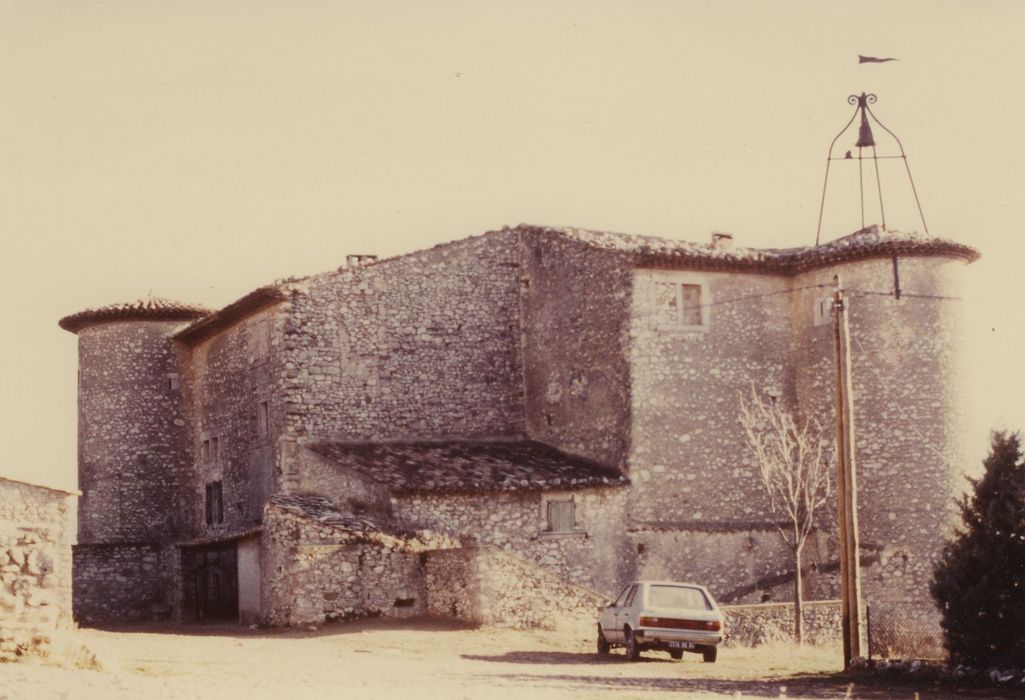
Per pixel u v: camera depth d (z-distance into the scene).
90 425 51.16
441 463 39.91
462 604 34.56
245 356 44.94
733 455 40.22
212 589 45.16
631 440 39.28
